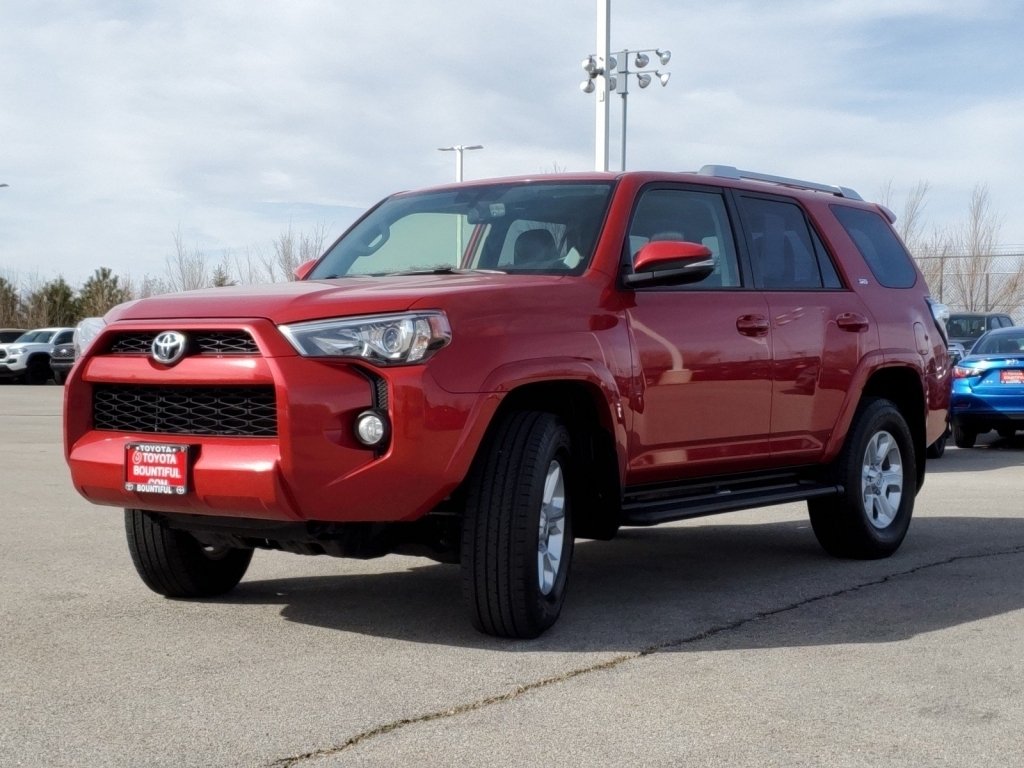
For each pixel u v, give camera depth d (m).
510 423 4.54
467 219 5.60
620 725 3.61
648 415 5.12
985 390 13.52
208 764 3.26
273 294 4.50
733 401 5.59
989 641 4.67
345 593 5.50
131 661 4.30
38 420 18.67
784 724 3.64
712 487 5.69
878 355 6.52
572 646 4.57
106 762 3.28
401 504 4.27
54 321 61.78
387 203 6.21
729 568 6.29
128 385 4.58
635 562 6.49
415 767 3.25
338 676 4.12
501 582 4.45
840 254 6.56
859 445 6.39
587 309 4.88
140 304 4.69
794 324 5.98
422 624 4.89
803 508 8.76
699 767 3.27
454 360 4.31
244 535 4.64
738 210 5.98
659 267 4.98
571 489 4.83
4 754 3.33
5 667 4.22
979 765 3.30
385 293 4.38
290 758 3.31
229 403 4.36
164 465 4.40
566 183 5.59
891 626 4.93
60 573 5.90
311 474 4.19
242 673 4.15
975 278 50.09
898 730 3.59
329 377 4.22
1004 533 7.42
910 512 6.79
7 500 8.66
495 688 3.99
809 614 5.15
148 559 5.11
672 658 4.40
